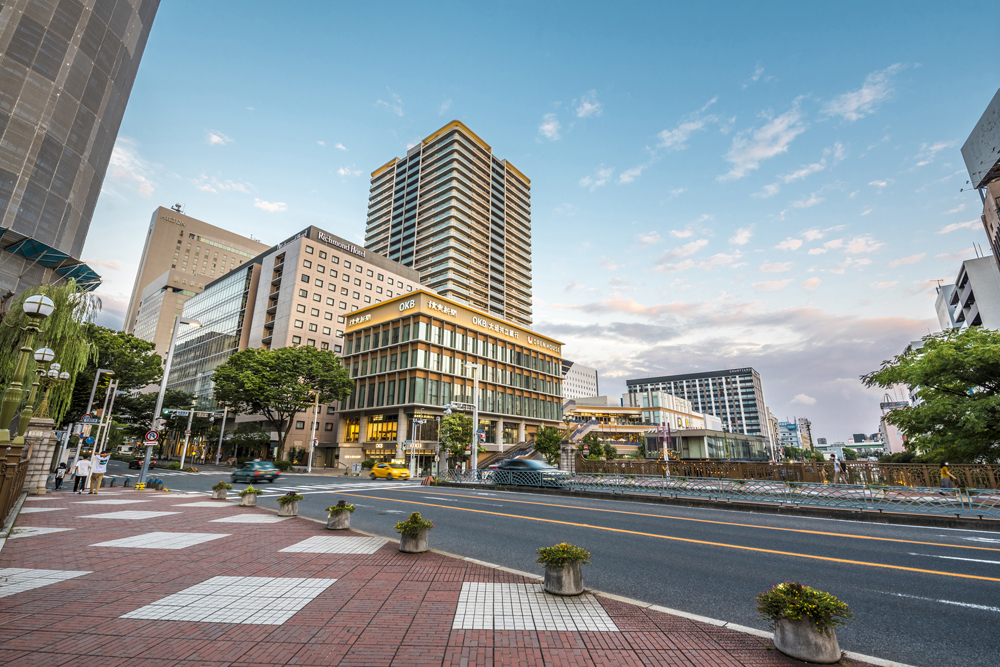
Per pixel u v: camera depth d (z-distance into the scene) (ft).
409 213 383.24
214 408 242.58
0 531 30.63
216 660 13.41
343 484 96.53
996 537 36.60
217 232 501.15
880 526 42.37
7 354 60.34
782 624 14.88
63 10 111.34
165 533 33.91
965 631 17.35
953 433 64.69
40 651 13.66
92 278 117.19
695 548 31.86
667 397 327.06
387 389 179.42
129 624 16.07
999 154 172.04
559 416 240.94
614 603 19.45
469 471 104.32
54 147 107.96
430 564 25.64
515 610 18.21
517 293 394.52
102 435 126.00
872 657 14.62
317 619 16.89
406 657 13.84
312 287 232.53
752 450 312.50
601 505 57.88
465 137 380.37
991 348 61.82
